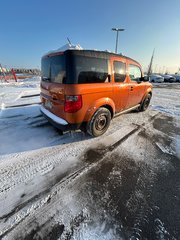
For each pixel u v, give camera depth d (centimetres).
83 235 146
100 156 276
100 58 297
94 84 290
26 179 213
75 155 276
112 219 162
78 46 287
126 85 380
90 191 198
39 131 364
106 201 184
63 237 144
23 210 168
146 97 542
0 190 193
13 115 469
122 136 357
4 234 144
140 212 172
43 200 182
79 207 175
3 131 357
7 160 254
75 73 256
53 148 296
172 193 202
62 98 269
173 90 1300
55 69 284
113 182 215
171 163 266
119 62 346
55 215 164
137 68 430
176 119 506
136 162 264
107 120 350
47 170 234
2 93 819
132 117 501
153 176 232
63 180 215
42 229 150
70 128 284
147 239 145
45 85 327
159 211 174
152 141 341
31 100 675
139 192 200
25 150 285
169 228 156
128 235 148
